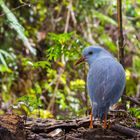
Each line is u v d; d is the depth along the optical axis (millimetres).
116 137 7613
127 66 16344
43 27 15273
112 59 8195
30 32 15125
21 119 7809
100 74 7773
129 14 17375
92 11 15273
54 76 14469
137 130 8273
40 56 15000
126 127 8133
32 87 14312
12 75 14609
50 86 14219
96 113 7477
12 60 14414
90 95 7750
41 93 13609
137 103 9406
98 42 15891
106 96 7535
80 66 12438
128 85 15867
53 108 13344
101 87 7613
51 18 15305
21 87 14492
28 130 8289
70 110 13477
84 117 8930
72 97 13828
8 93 14594
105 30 16484
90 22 15523
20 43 15047
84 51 8844
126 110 9477
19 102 8750
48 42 15023
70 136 7883
